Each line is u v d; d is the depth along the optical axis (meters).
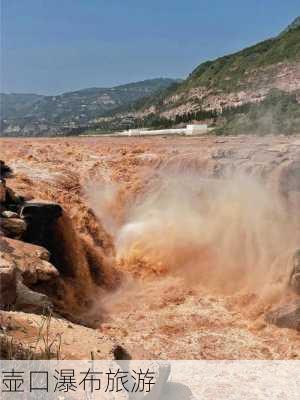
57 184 23.95
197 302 17.00
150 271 19.89
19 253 14.78
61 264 18.06
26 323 10.03
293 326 14.19
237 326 14.89
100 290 18.50
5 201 18.03
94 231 21.72
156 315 15.88
